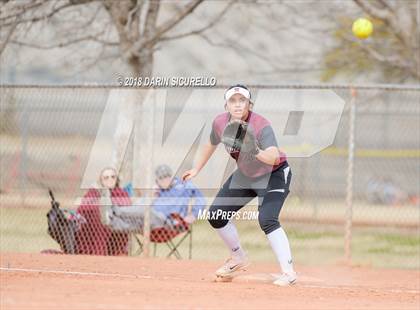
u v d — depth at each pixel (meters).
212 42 43.06
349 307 18.34
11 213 43.16
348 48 47.31
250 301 18.67
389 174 54.31
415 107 50.81
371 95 45.94
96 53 39.94
